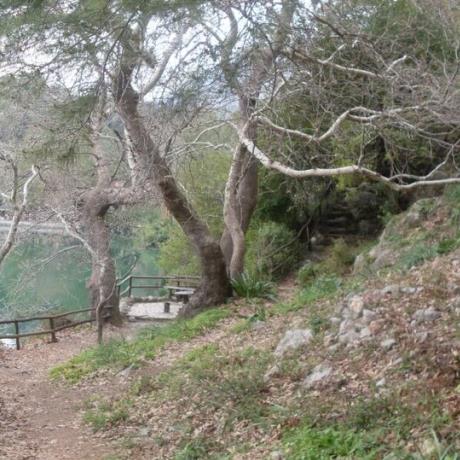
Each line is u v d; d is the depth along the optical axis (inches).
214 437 338.3
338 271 764.6
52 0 332.5
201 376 430.6
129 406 442.3
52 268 946.7
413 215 636.1
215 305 709.3
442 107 445.7
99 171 786.8
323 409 307.0
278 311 565.9
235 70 367.2
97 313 724.0
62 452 374.3
